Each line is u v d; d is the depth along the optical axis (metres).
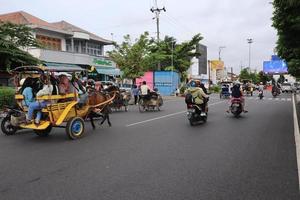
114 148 10.23
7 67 24.61
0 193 6.27
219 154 9.36
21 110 12.37
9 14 39.88
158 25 49.88
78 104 12.77
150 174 7.40
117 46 39.31
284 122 16.67
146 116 19.59
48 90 11.72
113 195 6.10
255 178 7.10
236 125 15.51
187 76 56.75
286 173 7.48
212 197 5.98
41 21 40.09
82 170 7.78
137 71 38.91
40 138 12.20
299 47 17.64
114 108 23.33
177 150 9.90
